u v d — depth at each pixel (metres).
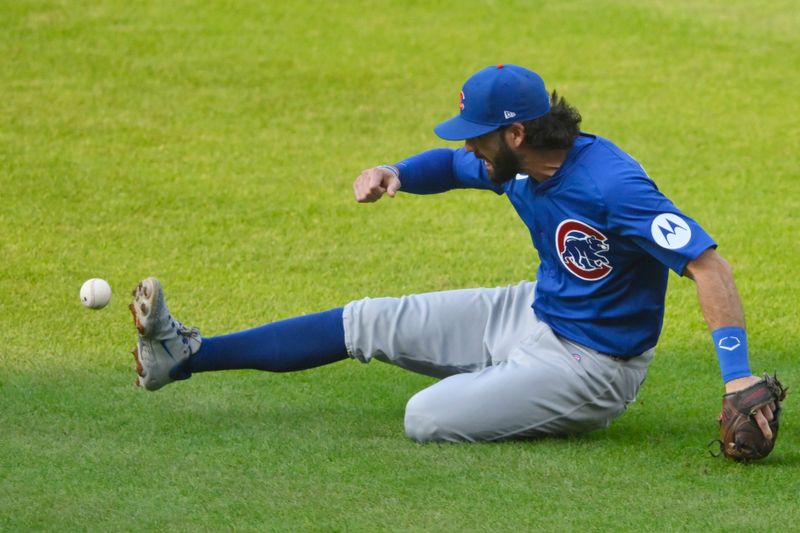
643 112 39.28
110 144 34.53
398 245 27.92
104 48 43.25
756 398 15.34
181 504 14.15
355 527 13.54
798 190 32.38
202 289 24.72
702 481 15.19
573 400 16.56
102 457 15.77
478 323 17.72
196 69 41.94
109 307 23.41
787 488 14.96
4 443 16.28
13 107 37.12
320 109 38.91
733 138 36.94
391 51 45.28
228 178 32.34
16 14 45.78
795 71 44.41
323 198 31.12
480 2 51.72
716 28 49.59
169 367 17.31
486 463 15.72
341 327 17.64
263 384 19.56
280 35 46.34
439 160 18.56
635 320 16.58
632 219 15.54
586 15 50.59
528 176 16.73
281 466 15.51
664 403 19.00
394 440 16.73
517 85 16.06
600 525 13.68
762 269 26.50
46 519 13.63
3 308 23.08
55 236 27.61
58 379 19.47
